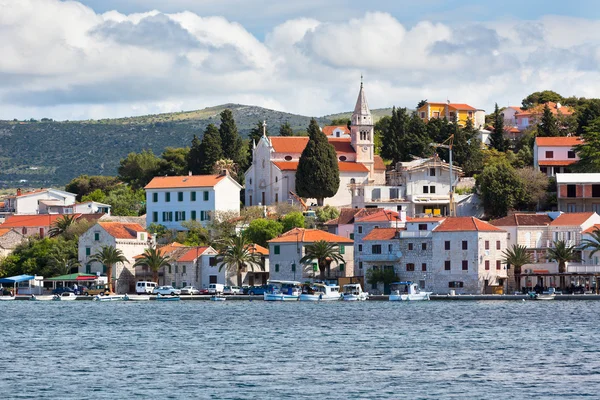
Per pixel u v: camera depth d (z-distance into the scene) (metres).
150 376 138.38
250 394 126.00
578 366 143.88
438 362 148.38
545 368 142.38
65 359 154.25
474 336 176.75
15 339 179.75
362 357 153.75
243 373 140.25
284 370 142.50
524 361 148.62
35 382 134.12
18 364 149.38
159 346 168.38
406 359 151.38
